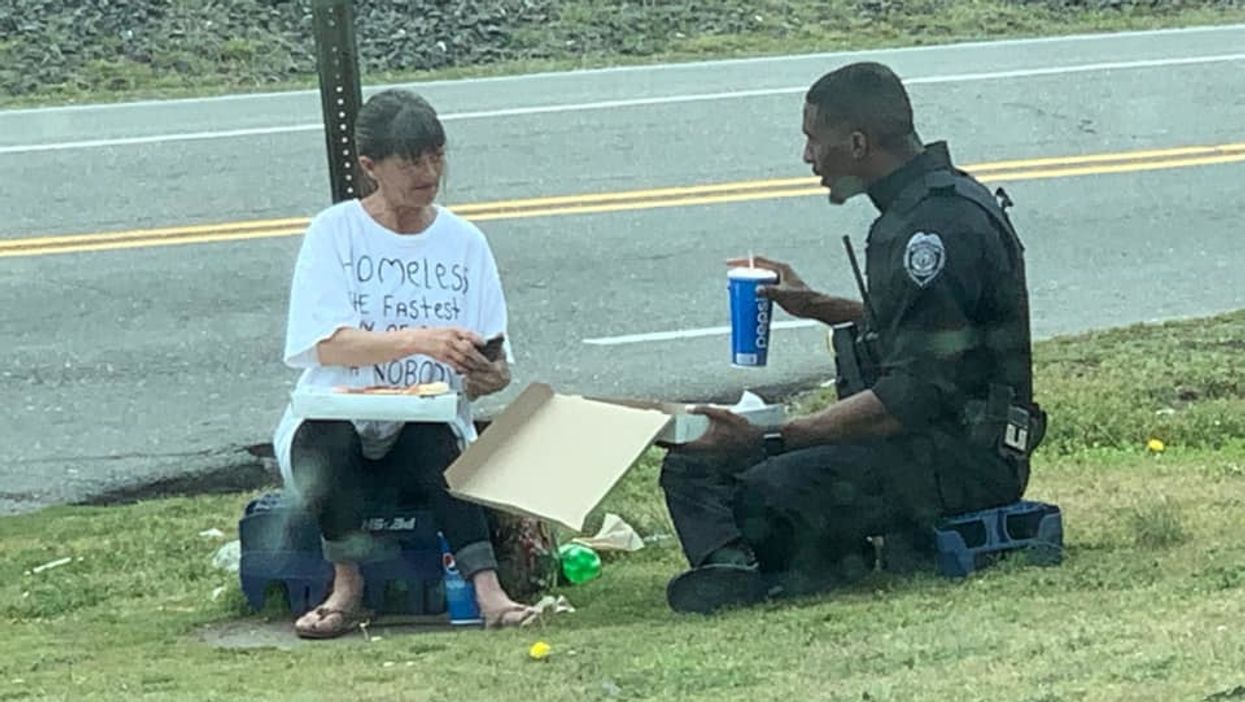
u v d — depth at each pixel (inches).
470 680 153.7
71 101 581.6
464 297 195.0
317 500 187.5
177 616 202.4
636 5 659.4
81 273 421.4
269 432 322.7
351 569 190.1
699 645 160.7
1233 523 201.9
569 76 596.7
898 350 178.4
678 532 192.9
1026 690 128.6
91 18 628.4
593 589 202.7
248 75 606.2
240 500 274.8
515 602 195.5
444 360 187.6
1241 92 571.2
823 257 423.5
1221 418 278.1
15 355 366.9
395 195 190.9
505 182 483.2
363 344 189.0
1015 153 508.4
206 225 455.5
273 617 198.1
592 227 446.3
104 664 174.6
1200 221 446.3
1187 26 669.9
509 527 198.7
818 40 645.3
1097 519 209.6
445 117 546.6
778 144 515.8
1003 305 179.0
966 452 180.7
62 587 220.1
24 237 448.5
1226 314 362.6
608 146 515.2
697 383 343.0
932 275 175.6
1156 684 126.6
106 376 354.3
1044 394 289.9
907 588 178.5
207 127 544.1
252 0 647.1
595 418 180.7
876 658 146.6
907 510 182.7
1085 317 375.2
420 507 192.5
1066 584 171.9
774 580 185.3
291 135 533.6
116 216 463.8
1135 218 449.1
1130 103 558.3
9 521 267.3
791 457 182.2
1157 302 385.4
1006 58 616.1
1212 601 155.2
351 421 187.2
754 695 137.8
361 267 193.0
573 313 385.7
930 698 129.6
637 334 372.8
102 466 307.1
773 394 336.5
